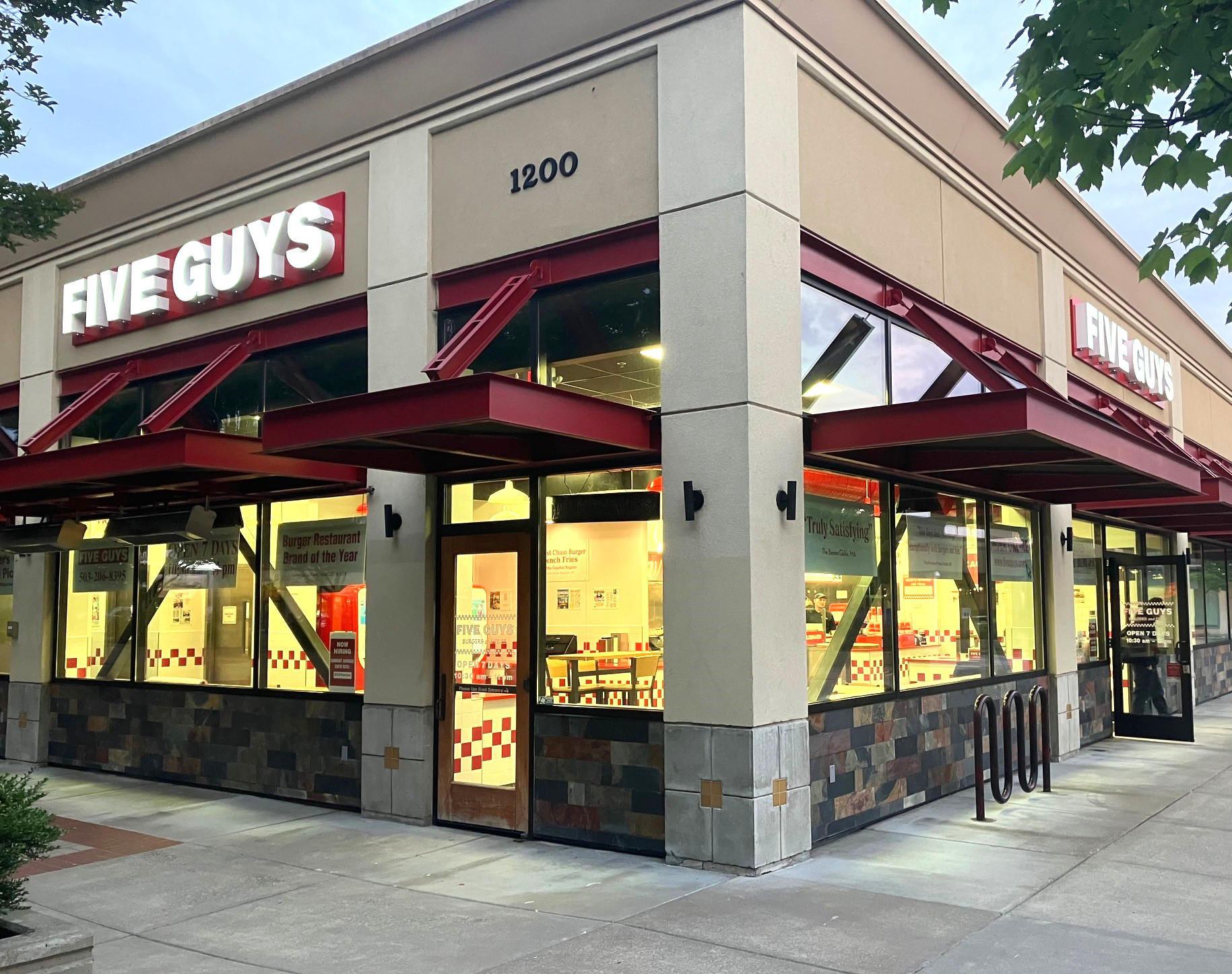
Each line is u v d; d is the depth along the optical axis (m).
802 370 8.46
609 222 8.61
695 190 8.06
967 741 10.70
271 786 10.59
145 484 10.43
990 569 11.55
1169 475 9.55
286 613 10.73
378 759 9.60
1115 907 6.64
